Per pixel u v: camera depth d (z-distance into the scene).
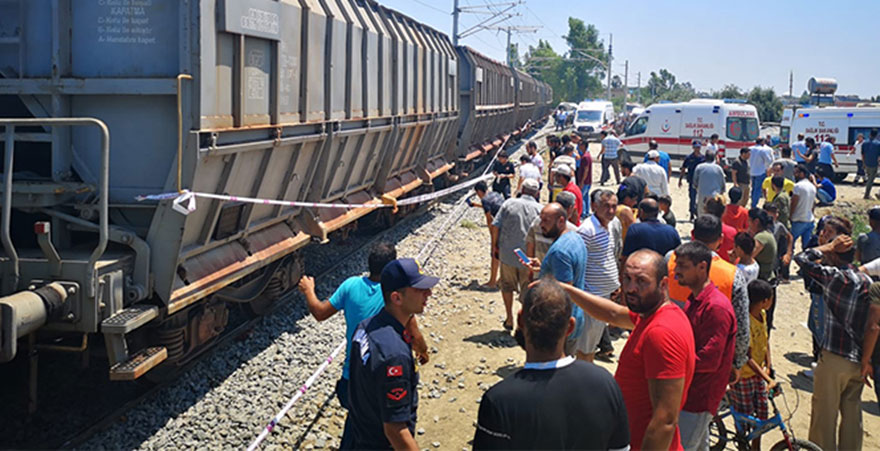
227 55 6.83
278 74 7.89
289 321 9.18
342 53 10.28
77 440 5.86
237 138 7.12
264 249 8.50
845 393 6.14
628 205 9.20
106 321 5.57
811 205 12.70
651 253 3.92
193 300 6.58
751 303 5.80
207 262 7.18
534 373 3.17
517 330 3.54
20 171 7.23
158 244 6.23
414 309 4.05
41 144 7.31
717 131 27.00
